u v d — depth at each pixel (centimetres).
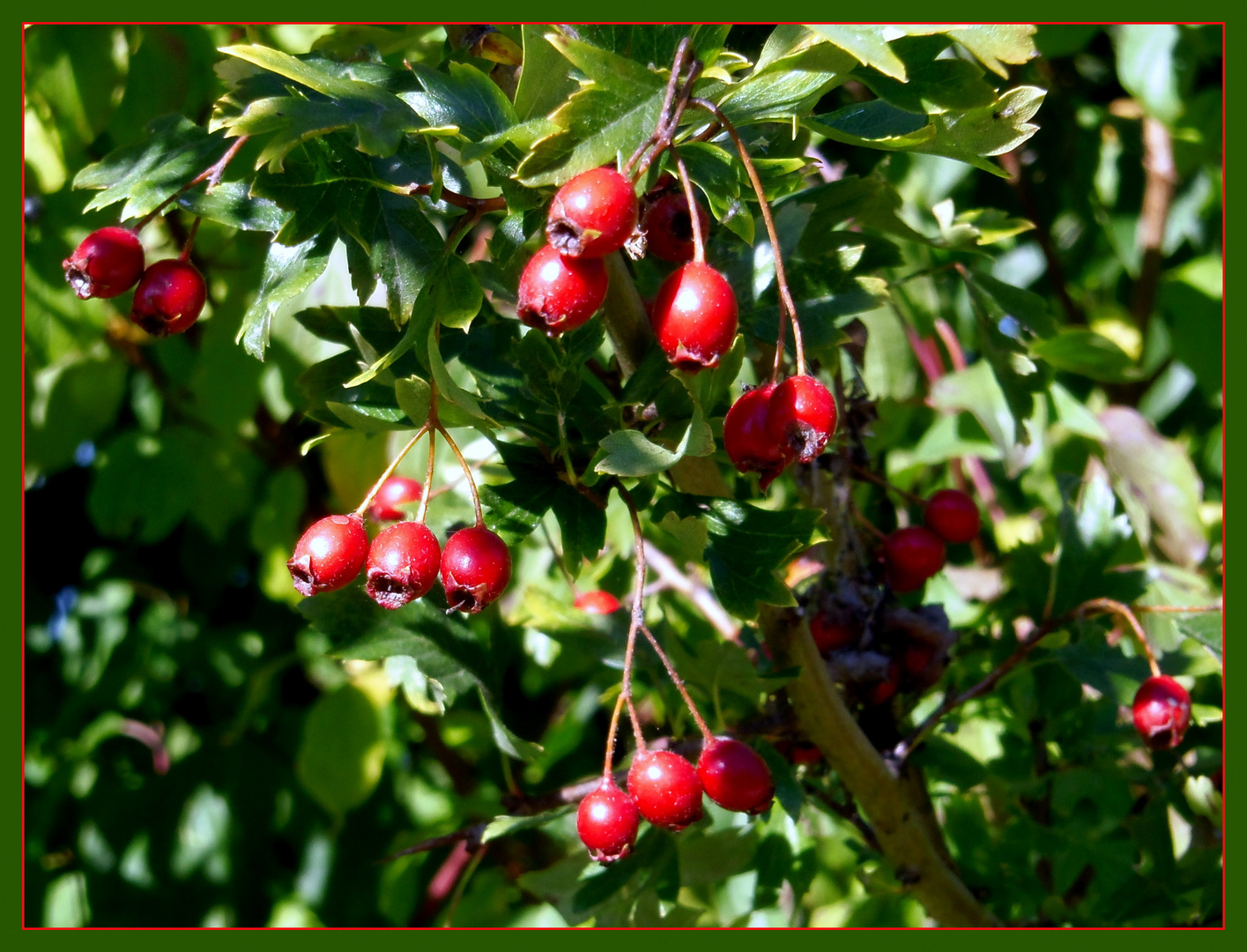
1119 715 66
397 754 96
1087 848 65
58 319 77
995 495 85
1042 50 80
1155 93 78
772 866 63
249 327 54
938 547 63
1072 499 65
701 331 52
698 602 69
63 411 87
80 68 67
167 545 113
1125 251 94
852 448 64
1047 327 62
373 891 96
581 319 52
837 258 57
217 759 99
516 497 55
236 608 111
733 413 53
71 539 114
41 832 100
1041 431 71
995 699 68
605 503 56
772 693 60
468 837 58
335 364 56
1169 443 79
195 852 96
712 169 53
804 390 53
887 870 65
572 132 52
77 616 106
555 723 98
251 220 55
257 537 83
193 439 89
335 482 70
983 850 66
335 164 54
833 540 62
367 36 63
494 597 54
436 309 54
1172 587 68
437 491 64
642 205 56
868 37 52
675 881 60
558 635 60
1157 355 94
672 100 52
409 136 55
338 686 82
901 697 62
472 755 98
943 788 71
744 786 55
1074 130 91
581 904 59
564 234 52
